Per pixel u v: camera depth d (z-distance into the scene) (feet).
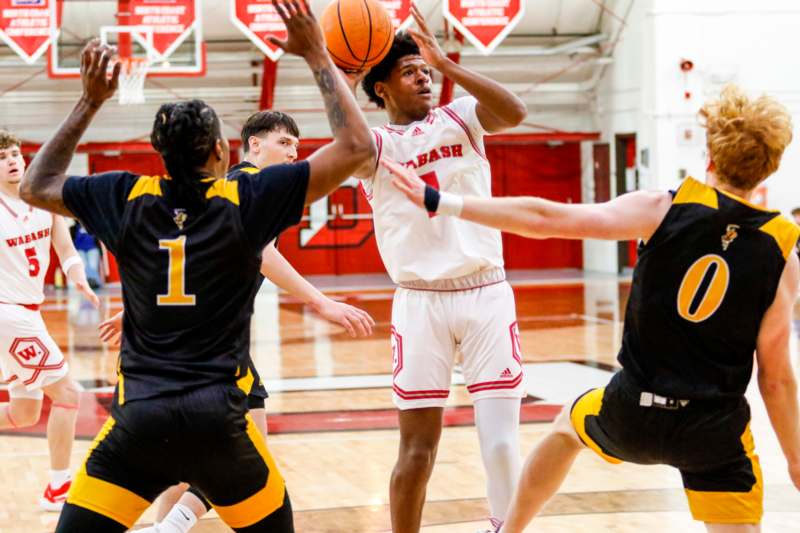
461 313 15.43
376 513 19.63
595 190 87.66
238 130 83.82
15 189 20.38
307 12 11.35
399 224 15.49
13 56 76.95
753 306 11.51
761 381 11.96
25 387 20.97
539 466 13.05
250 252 11.32
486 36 44.37
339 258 90.84
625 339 12.25
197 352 11.24
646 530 18.07
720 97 11.89
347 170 11.48
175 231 11.29
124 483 11.21
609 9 81.71
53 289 83.41
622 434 12.17
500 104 14.98
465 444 25.70
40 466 24.44
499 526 15.08
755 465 11.93
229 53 79.41
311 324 55.62
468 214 11.32
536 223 11.40
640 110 77.25
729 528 11.97
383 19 15.29
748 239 11.46
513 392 15.49
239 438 11.28
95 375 38.55
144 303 11.30
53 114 81.15
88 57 11.48
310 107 83.15
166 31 51.08
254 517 11.61
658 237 11.63
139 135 83.87
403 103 15.80
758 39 74.38
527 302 64.18
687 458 11.93
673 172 74.43
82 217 11.64
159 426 10.97
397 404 15.60
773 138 11.37
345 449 25.62
